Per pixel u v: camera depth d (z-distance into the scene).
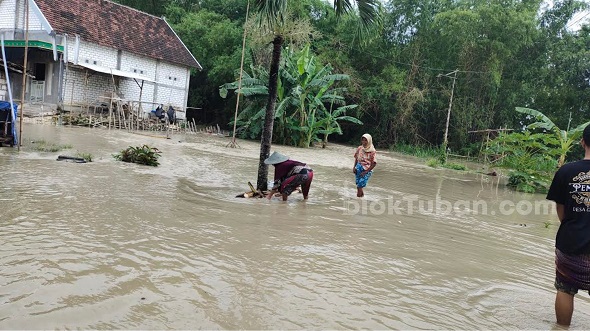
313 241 5.63
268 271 4.35
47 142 13.10
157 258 4.38
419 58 32.16
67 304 3.24
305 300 3.75
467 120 30.81
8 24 22.12
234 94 31.61
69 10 23.22
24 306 3.15
